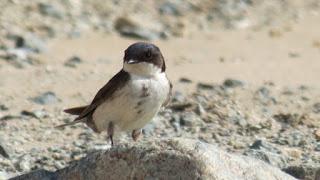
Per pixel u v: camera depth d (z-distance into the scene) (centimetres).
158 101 1216
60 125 1370
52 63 1975
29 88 1764
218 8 2608
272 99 1677
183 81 1817
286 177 991
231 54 2128
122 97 1202
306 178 1120
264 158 1248
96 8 2481
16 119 1532
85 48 2130
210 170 948
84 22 2355
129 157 988
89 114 1279
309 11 2667
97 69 1942
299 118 1518
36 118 1543
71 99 1694
